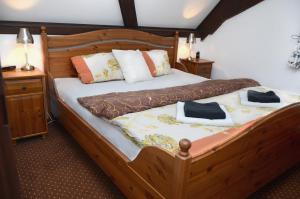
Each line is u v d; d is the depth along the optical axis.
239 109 2.13
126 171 1.66
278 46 3.40
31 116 2.58
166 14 3.62
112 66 3.00
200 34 4.38
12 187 0.74
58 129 2.97
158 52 3.45
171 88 2.55
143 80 3.07
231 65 4.09
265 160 1.78
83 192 1.93
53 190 1.94
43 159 2.35
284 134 1.87
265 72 3.62
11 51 2.71
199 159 1.22
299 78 3.24
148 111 1.96
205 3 3.79
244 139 1.47
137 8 3.29
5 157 0.70
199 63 3.99
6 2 2.45
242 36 3.83
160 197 1.36
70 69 3.09
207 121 1.76
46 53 2.86
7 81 2.35
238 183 1.60
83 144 2.29
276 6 3.33
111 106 1.88
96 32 3.15
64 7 2.80
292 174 2.30
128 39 3.48
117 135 1.76
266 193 2.02
